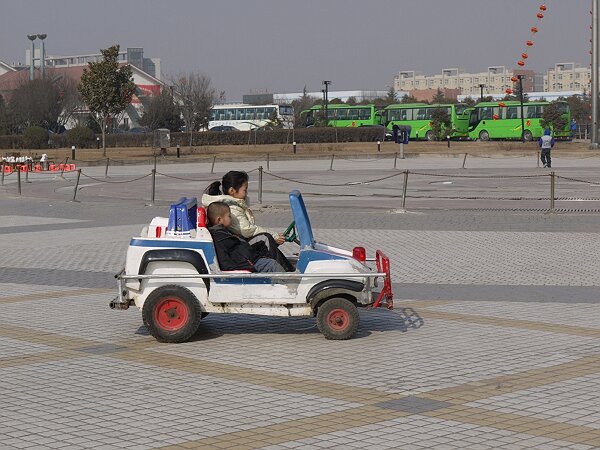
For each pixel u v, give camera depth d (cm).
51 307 1310
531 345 1034
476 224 2280
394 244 1927
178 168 5712
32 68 11044
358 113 10106
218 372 937
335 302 1075
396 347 1036
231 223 1133
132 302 1105
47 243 2036
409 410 789
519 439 706
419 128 9338
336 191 3528
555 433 720
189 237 1093
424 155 6712
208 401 828
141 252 1091
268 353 1022
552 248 1844
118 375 930
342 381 891
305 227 1109
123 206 2959
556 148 7062
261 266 1109
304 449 690
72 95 10188
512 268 1608
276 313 1091
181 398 839
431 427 739
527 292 1384
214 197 1159
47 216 2678
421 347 1034
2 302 1350
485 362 956
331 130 8925
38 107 9719
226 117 11812
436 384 872
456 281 1491
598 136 6738
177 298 1075
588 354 986
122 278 1087
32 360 998
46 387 885
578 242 1925
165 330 1076
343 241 1978
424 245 1909
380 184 3906
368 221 2380
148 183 4228
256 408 802
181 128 10419
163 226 1112
